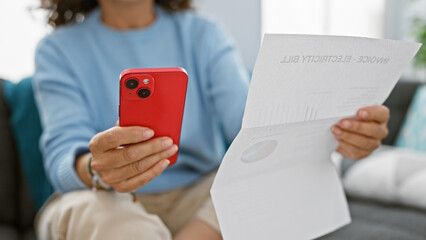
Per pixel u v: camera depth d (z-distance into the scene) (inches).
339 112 24.6
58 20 45.8
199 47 41.5
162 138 21.6
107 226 25.1
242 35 93.0
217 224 30.3
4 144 49.5
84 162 28.9
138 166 22.0
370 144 26.7
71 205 27.2
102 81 38.4
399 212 48.1
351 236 41.5
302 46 19.2
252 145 21.6
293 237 25.0
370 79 23.9
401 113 70.5
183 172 38.2
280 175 24.8
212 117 41.9
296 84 20.7
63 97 35.8
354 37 20.7
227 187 22.4
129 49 39.6
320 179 27.1
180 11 44.5
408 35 127.3
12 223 48.9
